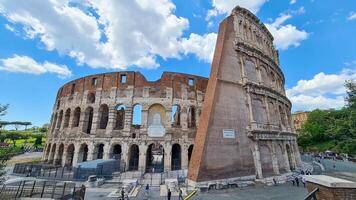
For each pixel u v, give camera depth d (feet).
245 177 114.01
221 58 131.23
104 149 148.87
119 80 165.37
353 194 22.61
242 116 127.75
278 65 206.39
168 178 123.13
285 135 156.46
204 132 111.34
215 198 87.76
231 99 126.31
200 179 100.99
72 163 154.51
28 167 140.77
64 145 166.40
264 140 132.46
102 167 125.39
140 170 143.84
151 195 94.22
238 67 139.33
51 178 124.36
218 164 108.06
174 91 164.25
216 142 111.55
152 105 161.07
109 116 156.46
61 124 180.96
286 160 147.23
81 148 157.38
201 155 104.83
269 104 154.10
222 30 144.97
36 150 314.96
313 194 24.41
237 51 143.43
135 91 161.89
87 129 165.78
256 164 121.39
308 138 368.27
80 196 75.61
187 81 170.91
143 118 155.33
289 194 94.43
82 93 172.76
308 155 313.94
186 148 153.89
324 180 24.11
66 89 191.72
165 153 148.56
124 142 149.28
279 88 184.85
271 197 89.15
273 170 130.31
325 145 330.75
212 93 121.80
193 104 166.40
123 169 143.02
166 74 167.22
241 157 117.60
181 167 149.18
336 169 189.67
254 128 126.93
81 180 119.24
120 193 94.79
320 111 386.73
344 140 114.42
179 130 156.56
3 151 44.19
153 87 162.81
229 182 107.45
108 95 162.40
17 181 114.21
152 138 151.33
